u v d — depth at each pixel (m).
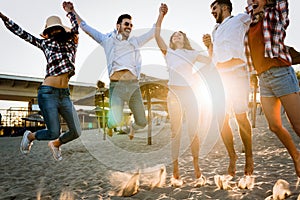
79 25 3.02
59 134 2.95
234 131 6.59
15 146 8.38
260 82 2.18
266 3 2.12
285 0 2.04
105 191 2.59
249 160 2.42
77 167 4.03
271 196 1.98
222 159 3.91
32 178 3.46
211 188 2.37
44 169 4.06
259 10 2.18
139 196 2.32
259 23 2.15
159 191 2.42
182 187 2.48
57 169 4.00
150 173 3.25
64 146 6.81
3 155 5.93
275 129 2.13
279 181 2.09
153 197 2.26
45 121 2.86
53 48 2.86
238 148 4.66
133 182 2.52
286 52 2.04
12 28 2.82
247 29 2.45
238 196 2.07
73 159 4.75
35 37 2.91
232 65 2.50
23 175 3.69
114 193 2.46
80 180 3.15
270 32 2.04
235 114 2.48
